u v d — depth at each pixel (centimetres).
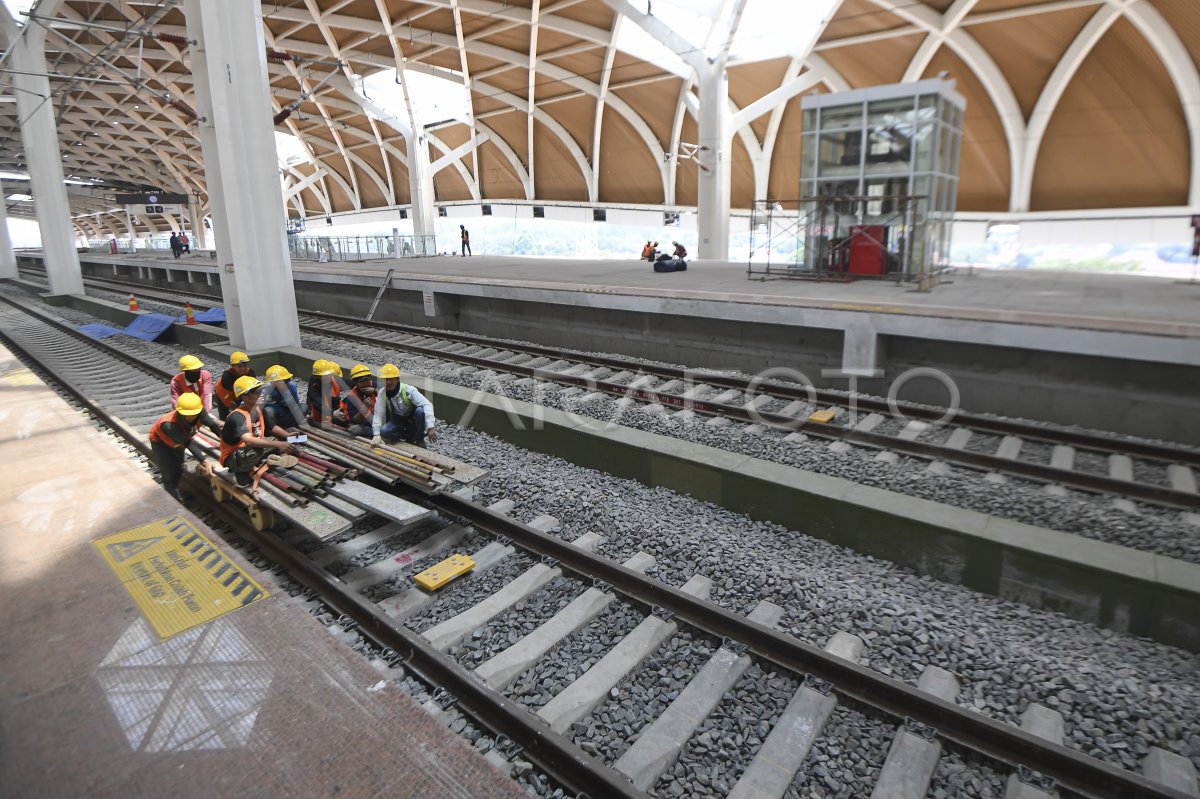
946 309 932
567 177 4241
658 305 1205
